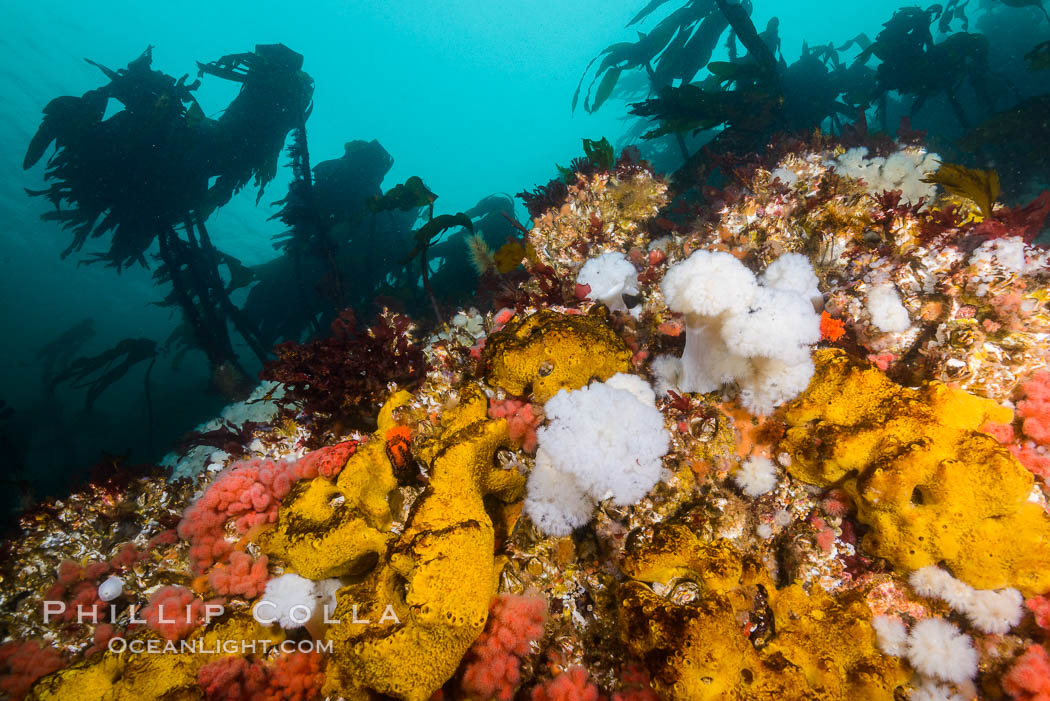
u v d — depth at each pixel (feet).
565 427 1.78
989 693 1.58
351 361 2.43
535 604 1.79
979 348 2.03
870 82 9.73
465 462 1.78
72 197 7.93
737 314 1.93
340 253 9.76
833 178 2.93
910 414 1.77
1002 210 2.57
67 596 2.32
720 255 2.01
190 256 8.10
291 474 2.25
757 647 1.69
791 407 2.01
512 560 1.95
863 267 2.60
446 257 9.72
